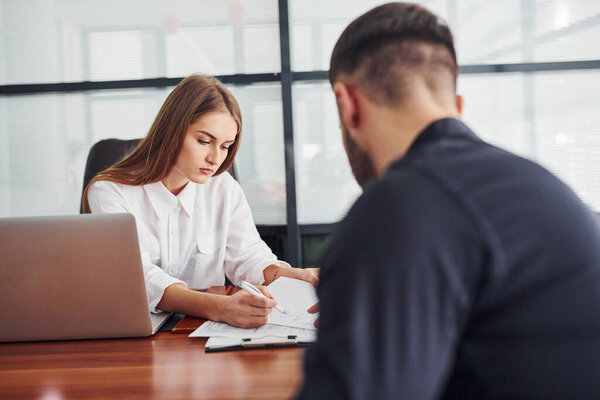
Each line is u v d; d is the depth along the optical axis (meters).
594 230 0.43
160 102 3.40
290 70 3.29
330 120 3.39
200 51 3.39
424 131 0.47
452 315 0.37
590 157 3.37
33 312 0.94
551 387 0.40
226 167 1.60
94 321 0.94
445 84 0.50
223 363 0.79
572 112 3.35
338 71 0.54
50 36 3.37
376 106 0.50
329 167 3.41
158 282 1.12
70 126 3.40
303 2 3.36
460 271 0.38
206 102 1.39
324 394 0.35
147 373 0.75
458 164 0.43
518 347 0.40
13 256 0.93
